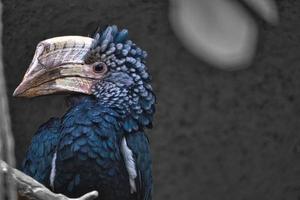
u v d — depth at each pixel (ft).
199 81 31.50
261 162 33.63
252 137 33.14
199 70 30.99
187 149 33.81
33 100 27.09
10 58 24.91
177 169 34.24
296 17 26.71
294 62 29.58
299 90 31.37
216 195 34.65
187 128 33.19
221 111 32.58
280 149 33.17
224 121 32.83
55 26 25.08
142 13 27.02
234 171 34.06
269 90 31.45
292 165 33.47
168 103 32.35
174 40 28.71
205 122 33.09
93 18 25.77
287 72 30.35
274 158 33.42
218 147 33.58
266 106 32.14
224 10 5.25
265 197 34.04
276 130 32.76
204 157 34.01
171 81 31.37
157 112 32.73
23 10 24.49
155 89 31.68
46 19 24.91
